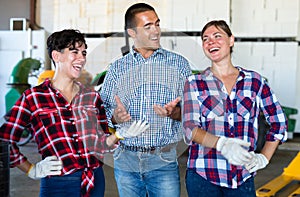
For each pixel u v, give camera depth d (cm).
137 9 163
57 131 157
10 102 635
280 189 377
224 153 163
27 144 607
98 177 167
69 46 157
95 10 778
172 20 752
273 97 179
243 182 173
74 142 159
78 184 159
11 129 157
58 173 155
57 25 795
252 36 761
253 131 175
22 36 796
